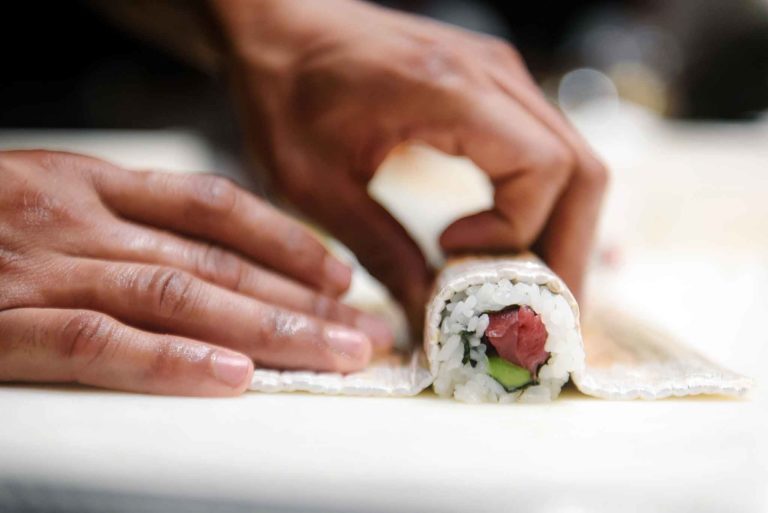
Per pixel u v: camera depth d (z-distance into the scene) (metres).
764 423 0.30
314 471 0.27
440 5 0.79
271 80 0.39
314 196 0.39
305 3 0.39
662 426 0.30
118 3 0.48
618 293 0.44
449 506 0.26
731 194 0.61
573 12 1.01
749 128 0.92
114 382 0.31
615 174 0.63
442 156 0.54
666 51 1.01
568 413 0.31
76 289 0.32
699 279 0.46
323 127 0.38
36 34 0.86
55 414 0.30
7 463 0.27
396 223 0.38
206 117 0.71
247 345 0.33
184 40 0.46
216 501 0.26
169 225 0.35
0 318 0.31
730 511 0.26
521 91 0.37
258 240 0.36
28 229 0.33
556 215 0.36
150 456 0.28
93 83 0.87
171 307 0.32
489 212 0.37
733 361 0.36
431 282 0.37
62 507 0.27
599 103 0.80
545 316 0.31
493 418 0.30
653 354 0.35
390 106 0.37
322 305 0.36
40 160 0.34
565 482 0.27
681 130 0.91
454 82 0.36
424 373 0.32
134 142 0.71
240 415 0.30
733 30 0.99
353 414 0.30
